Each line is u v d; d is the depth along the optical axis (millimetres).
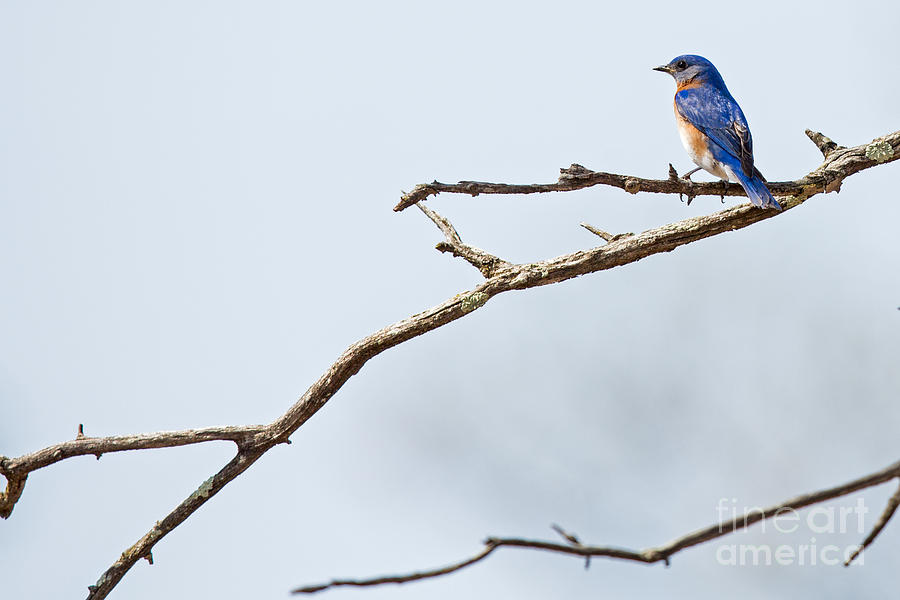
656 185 10516
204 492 10797
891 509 5398
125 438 10719
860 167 11883
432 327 10703
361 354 10680
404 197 9188
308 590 4625
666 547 4730
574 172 9789
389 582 4656
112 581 10695
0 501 11000
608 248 10953
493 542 4715
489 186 9336
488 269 10961
